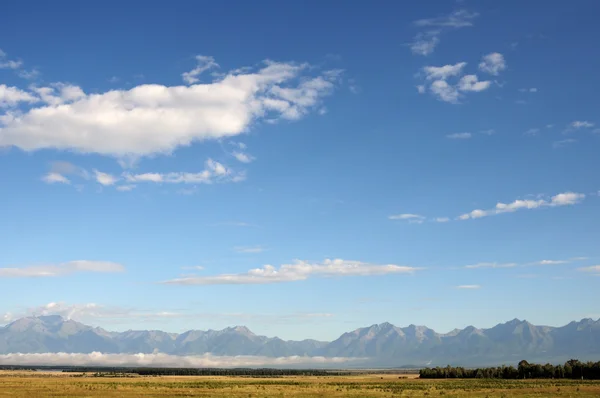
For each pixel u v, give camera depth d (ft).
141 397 404.16
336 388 540.11
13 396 404.16
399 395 433.48
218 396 412.98
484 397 412.16
